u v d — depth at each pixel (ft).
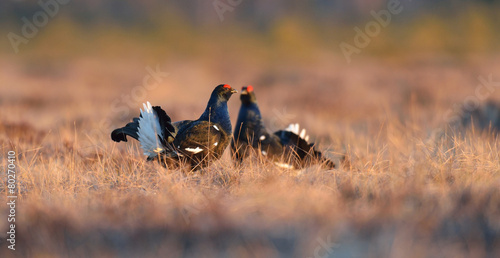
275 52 256.73
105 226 23.71
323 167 34.78
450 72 144.05
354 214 23.77
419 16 305.12
